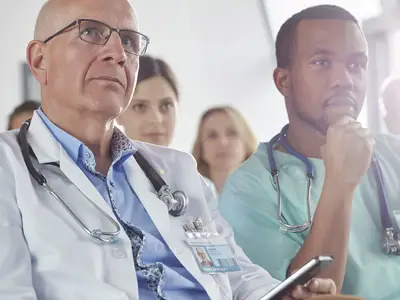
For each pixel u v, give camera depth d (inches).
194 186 71.8
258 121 89.7
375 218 87.0
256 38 91.4
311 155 87.4
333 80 89.6
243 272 70.9
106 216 62.0
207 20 90.4
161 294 62.2
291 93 90.0
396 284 84.4
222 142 87.7
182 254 65.2
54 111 66.2
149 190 68.0
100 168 67.4
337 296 50.3
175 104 87.7
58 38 65.8
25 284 55.9
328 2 92.4
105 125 66.4
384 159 89.9
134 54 68.6
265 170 87.0
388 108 91.4
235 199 86.0
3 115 81.4
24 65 82.2
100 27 66.2
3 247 56.5
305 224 84.0
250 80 90.4
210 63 89.9
